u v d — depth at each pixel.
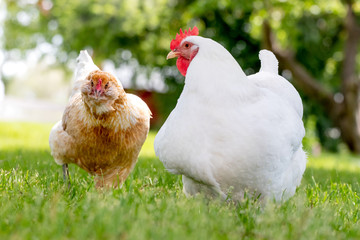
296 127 3.60
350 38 16.05
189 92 3.43
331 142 19.28
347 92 16.03
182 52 3.77
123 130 4.26
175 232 2.78
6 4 21.78
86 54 5.46
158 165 6.63
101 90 3.95
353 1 14.93
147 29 18.66
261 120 3.30
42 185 4.33
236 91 3.35
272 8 13.41
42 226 2.85
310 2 13.15
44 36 22.55
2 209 3.29
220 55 3.44
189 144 3.34
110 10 17.28
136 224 2.84
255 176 3.38
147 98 21.34
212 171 3.36
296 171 3.78
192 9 13.34
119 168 4.52
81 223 2.97
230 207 3.70
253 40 18.09
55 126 4.62
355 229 3.38
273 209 3.32
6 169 5.54
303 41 17.80
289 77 17.78
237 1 12.45
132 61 20.95
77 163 4.57
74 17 18.39
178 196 3.95
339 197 4.72
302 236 2.97
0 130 13.22
